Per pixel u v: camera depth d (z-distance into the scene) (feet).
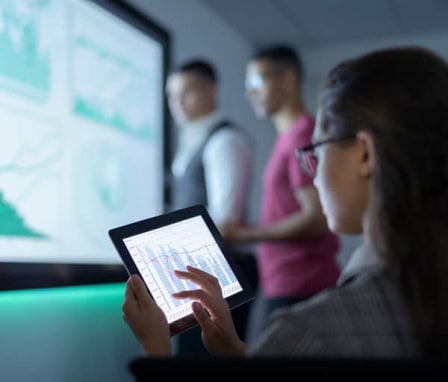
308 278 6.82
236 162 7.52
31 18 4.71
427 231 1.97
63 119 5.08
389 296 1.98
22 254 4.48
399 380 1.50
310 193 6.57
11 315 4.33
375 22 13.38
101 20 5.72
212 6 12.38
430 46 14.30
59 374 4.88
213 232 3.33
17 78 4.53
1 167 4.30
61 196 5.00
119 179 5.92
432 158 2.00
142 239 3.09
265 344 1.97
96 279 5.26
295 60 7.45
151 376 1.66
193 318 2.96
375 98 2.08
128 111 6.15
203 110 8.01
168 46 6.97
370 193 2.13
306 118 6.94
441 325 1.91
